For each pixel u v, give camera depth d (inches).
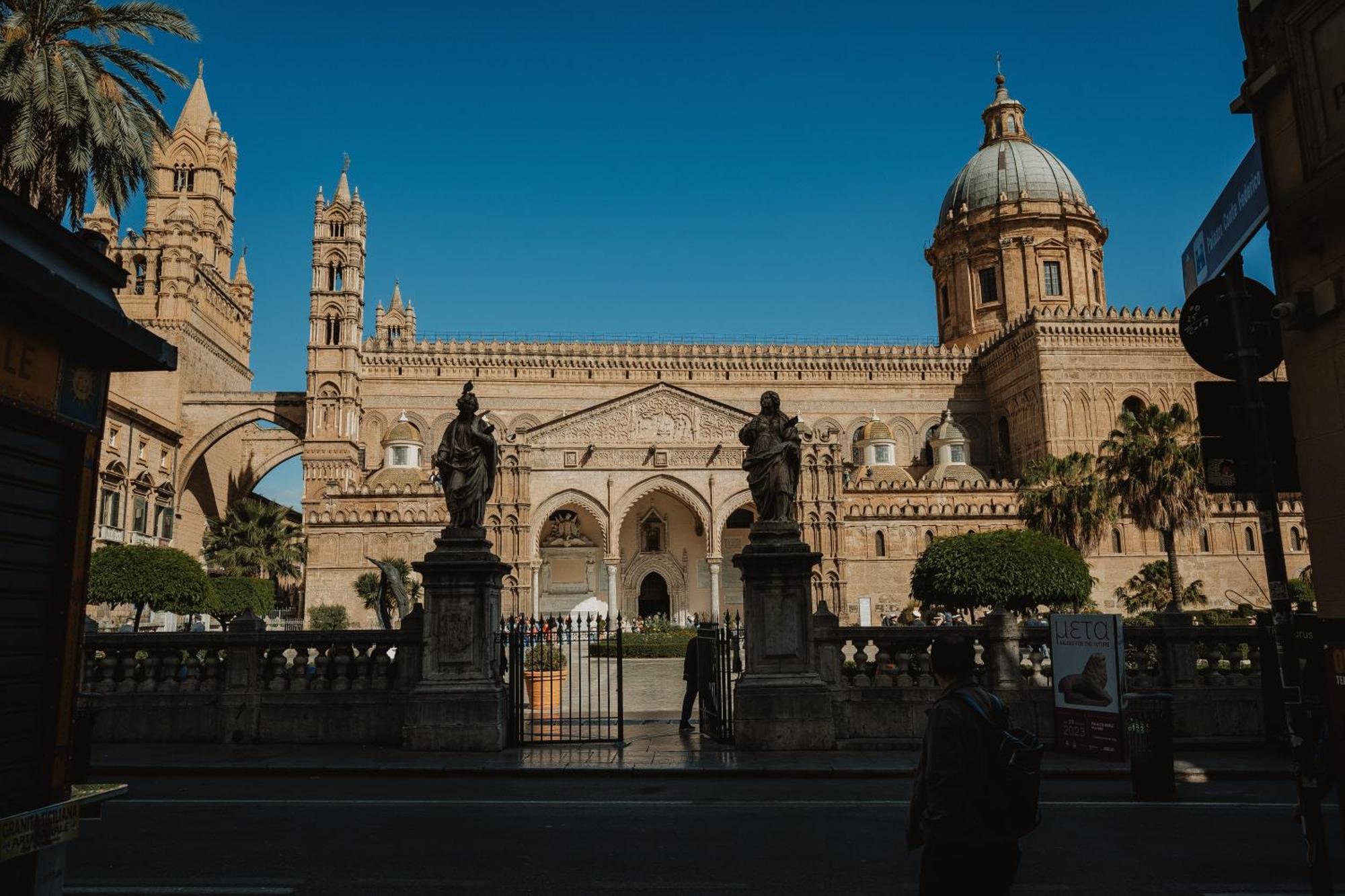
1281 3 253.1
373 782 513.0
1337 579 233.0
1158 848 367.6
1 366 198.1
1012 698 630.5
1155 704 474.3
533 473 2600.9
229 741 625.3
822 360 3356.3
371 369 3142.2
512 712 631.2
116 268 238.5
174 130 3395.7
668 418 2684.5
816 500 2650.1
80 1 1075.9
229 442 3454.7
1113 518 1990.7
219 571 2637.8
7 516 202.1
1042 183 3513.8
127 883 316.5
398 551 2605.8
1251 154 225.8
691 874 326.6
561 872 328.2
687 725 684.7
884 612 2655.0
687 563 2945.4
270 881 319.0
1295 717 221.3
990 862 197.6
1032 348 2987.2
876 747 601.9
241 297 3700.8
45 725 210.5
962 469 3011.8
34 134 1010.7
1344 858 360.5
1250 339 243.8
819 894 304.0
